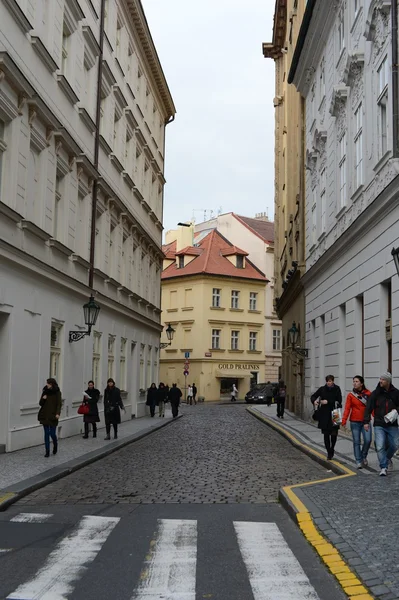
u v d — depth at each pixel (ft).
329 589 19.12
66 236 66.44
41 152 58.70
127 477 41.88
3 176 51.06
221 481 40.22
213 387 210.18
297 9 120.98
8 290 50.90
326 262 80.43
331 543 23.34
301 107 107.04
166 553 23.07
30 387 56.03
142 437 73.10
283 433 74.90
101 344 81.87
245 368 218.18
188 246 225.76
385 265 53.93
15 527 27.14
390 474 39.73
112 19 88.28
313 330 94.79
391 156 52.39
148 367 120.57
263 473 43.83
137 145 107.76
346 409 43.55
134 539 25.11
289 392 131.64
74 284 68.49
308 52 94.53
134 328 105.19
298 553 23.09
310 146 97.71
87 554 22.88
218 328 213.25
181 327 216.74
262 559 22.31
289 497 31.81
